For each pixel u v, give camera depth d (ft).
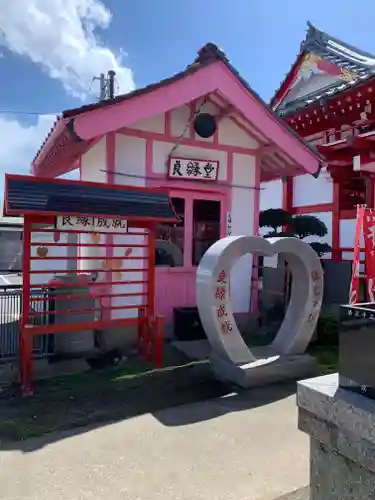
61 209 17.26
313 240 37.37
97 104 20.94
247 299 28.37
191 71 23.08
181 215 26.43
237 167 27.91
